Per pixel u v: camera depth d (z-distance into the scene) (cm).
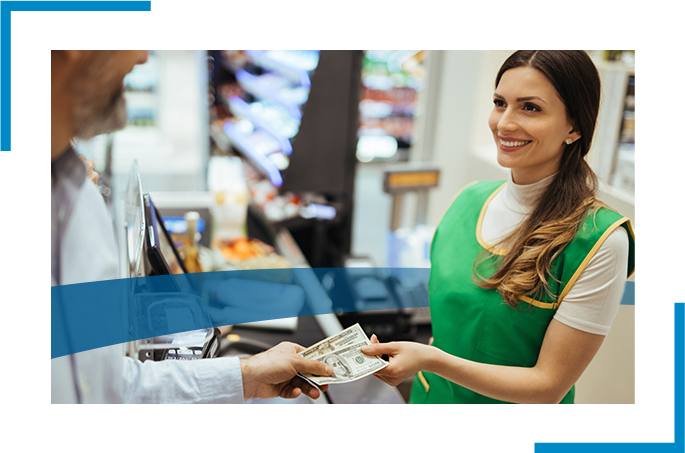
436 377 161
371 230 547
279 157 405
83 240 106
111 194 260
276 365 129
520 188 141
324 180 389
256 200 406
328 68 369
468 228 155
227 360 129
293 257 315
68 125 104
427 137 474
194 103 508
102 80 101
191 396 122
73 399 111
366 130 695
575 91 124
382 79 679
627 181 202
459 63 423
